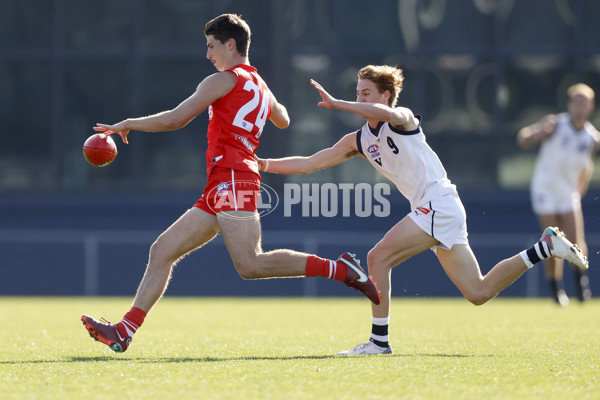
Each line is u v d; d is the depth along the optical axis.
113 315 38.88
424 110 63.31
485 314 39.28
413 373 18.58
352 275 21.39
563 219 44.19
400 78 22.31
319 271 21.23
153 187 63.97
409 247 22.20
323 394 16.25
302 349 24.17
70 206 63.53
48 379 17.83
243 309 43.34
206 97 21.06
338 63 63.03
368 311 41.84
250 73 21.83
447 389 16.89
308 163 23.64
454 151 63.31
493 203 62.53
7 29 63.75
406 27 63.12
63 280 62.03
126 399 15.77
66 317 37.28
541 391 16.86
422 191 22.12
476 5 62.97
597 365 20.34
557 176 44.00
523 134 44.38
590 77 62.81
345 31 63.03
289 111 63.00
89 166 64.06
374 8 63.09
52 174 64.06
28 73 63.91
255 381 17.53
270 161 23.66
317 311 41.78
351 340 27.20
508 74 63.00
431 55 63.16
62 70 63.81
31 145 64.06
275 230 61.94
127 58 63.59
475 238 61.94
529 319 36.28
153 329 31.62
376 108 21.03
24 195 64.06
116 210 63.62
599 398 16.31
